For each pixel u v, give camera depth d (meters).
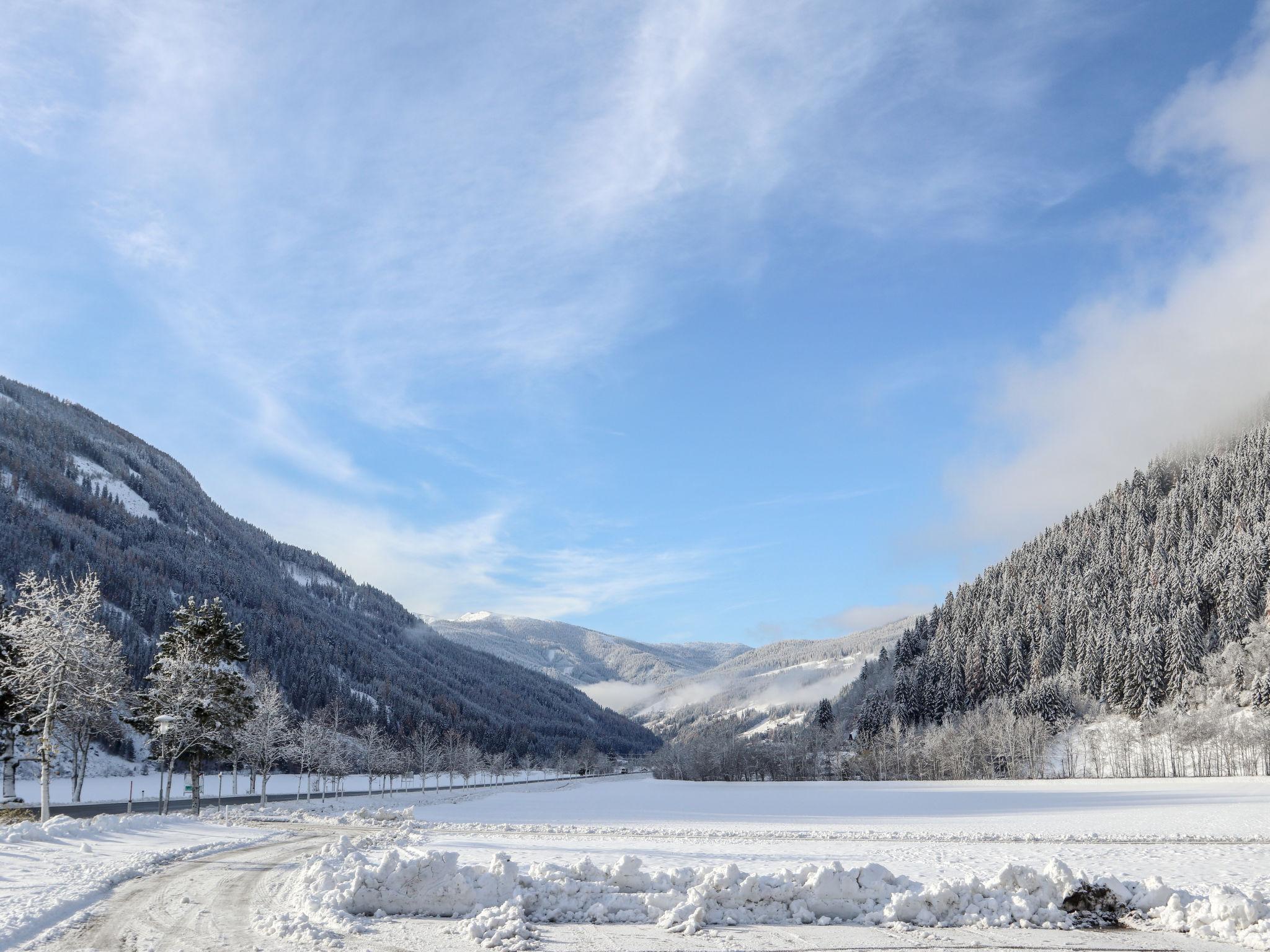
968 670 190.62
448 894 20.27
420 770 189.12
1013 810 77.94
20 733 61.53
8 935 17.00
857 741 189.38
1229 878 26.16
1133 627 176.12
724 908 19.91
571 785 187.38
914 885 21.09
